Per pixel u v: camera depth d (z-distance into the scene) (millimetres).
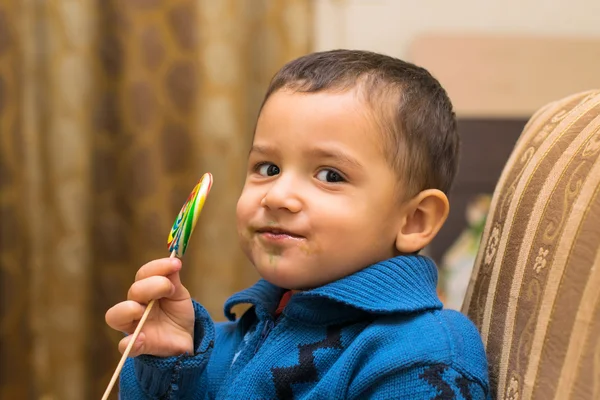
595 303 552
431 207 719
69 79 1660
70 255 1688
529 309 625
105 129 1722
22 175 1684
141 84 1702
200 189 654
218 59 1725
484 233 773
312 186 669
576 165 645
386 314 654
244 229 700
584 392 536
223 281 1756
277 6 1732
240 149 1757
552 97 1831
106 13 1709
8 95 1648
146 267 664
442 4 1884
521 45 1819
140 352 664
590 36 1913
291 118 675
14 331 1689
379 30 1861
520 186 717
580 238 592
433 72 1802
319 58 744
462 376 604
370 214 671
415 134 708
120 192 1734
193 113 1732
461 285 1676
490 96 1812
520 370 611
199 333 704
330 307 683
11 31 1647
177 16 1712
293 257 667
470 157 1796
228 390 685
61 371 1698
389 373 605
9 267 1680
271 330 720
